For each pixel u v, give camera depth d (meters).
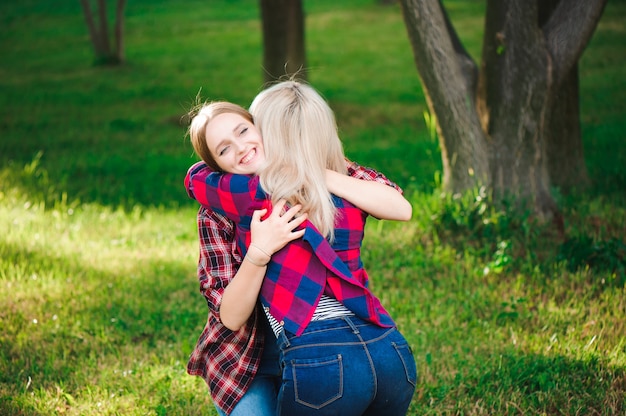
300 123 2.58
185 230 7.41
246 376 2.73
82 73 20.61
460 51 6.68
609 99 13.78
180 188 9.28
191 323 5.10
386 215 2.62
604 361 4.23
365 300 2.51
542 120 6.41
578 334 4.68
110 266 6.33
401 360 2.48
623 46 18.44
